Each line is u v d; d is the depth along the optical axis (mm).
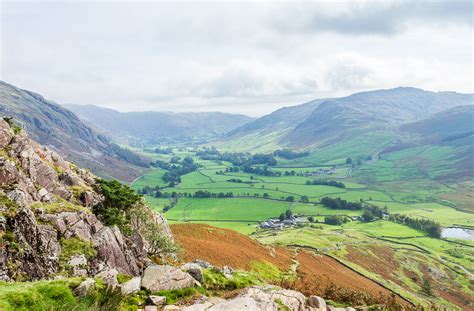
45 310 19672
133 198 48062
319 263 117562
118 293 23812
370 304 42875
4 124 39562
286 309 28172
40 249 30078
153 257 45906
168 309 24984
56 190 39781
